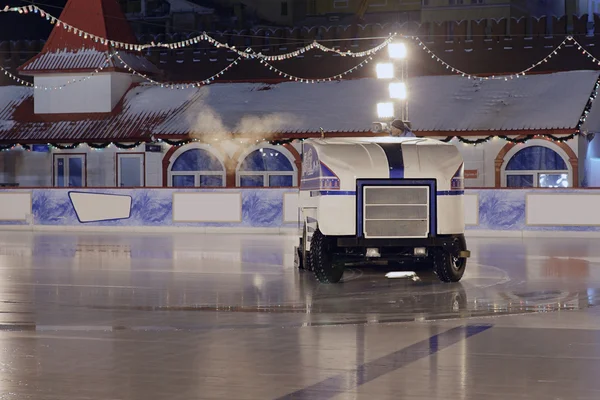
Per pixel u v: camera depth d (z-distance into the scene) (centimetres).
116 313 1631
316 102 4856
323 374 1103
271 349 1266
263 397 993
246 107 4884
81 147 4981
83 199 4356
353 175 2070
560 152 4406
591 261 2653
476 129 4419
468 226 3962
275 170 4731
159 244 3406
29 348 1273
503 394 1003
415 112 4591
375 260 2097
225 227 4209
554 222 3894
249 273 2311
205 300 1806
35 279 2169
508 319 1544
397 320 1550
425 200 2094
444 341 1324
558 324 1482
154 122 4912
